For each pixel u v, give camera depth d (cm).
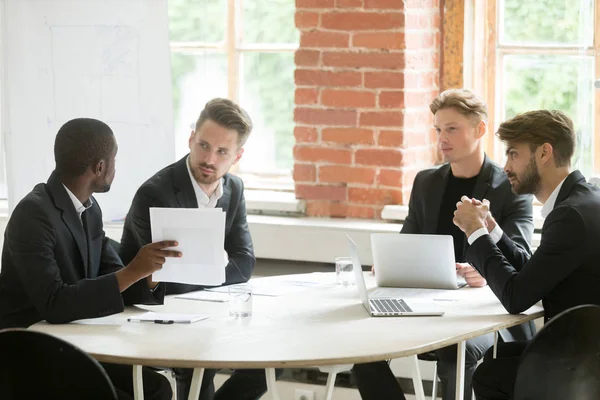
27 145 523
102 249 389
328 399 358
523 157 368
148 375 363
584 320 294
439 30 540
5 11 515
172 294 392
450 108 443
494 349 393
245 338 317
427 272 403
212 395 410
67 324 338
